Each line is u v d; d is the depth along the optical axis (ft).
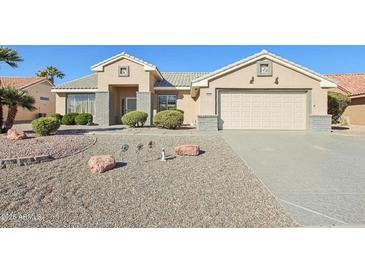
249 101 59.47
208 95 58.65
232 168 26.78
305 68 57.52
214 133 52.21
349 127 74.38
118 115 83.92
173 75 95.35
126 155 31.55
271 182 22.72
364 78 101.14
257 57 58.08
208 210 17.47
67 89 82.74
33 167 26.35
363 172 25.72
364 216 16.28
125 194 20.06
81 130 56.65
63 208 17.83
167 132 53.16
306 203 18.30
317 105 58.29
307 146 39.17
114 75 75.46
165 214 16.98
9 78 118.01
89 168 26.13
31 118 113.50
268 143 41.14
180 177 23.93
